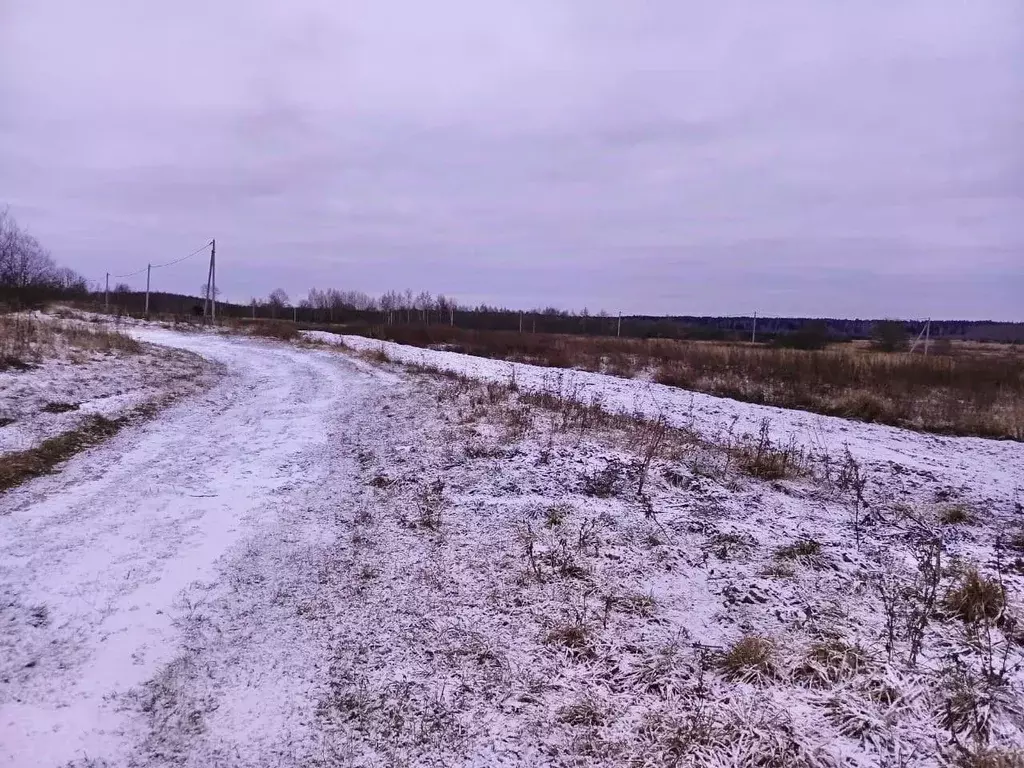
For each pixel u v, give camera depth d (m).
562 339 32.69
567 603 4.77
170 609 4.83
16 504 6.71
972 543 6.34
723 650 4.12
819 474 8.70
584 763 3.29
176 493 7.40
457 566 5.46
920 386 18.59
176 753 3.41
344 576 5.39
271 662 4.21
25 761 3.26
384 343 29.22
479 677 3.98
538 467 7.91
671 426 11.23
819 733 3.37
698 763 3.21
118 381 13.29
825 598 4.81
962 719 3.40
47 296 31.33
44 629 4.46
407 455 8.79
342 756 3.40
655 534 5.93
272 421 11.66
